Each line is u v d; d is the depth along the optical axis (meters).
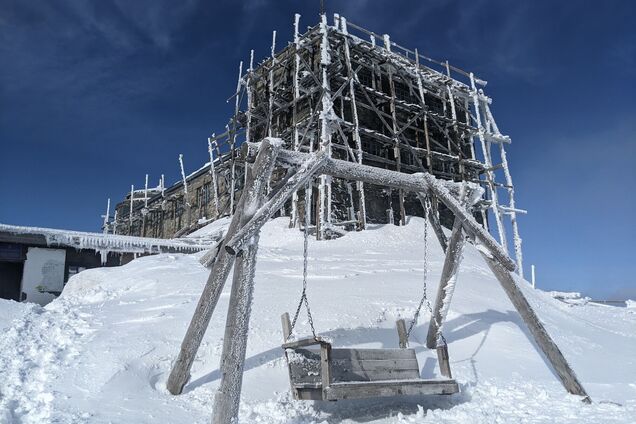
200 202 34.41
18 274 19.08
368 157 23.97
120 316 8.51
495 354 8.45
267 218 5.92
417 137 27.47
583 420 5.60
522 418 5.73
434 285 11.73
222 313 8.48
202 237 23.86
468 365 7.88
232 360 5.33
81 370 6.21
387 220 25.67
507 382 7.36
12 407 5.18
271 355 7.18
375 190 25.69
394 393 5.66
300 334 7.84
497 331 9.31
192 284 10.83
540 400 6.57
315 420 5.74
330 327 8.27
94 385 5.89
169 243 21.53
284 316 6.34
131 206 42.84
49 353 6.62
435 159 27.86
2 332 7.51
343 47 24.91
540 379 7.62
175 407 5.75
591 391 7.30
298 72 25.44
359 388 5.43
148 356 6.82
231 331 5.45
